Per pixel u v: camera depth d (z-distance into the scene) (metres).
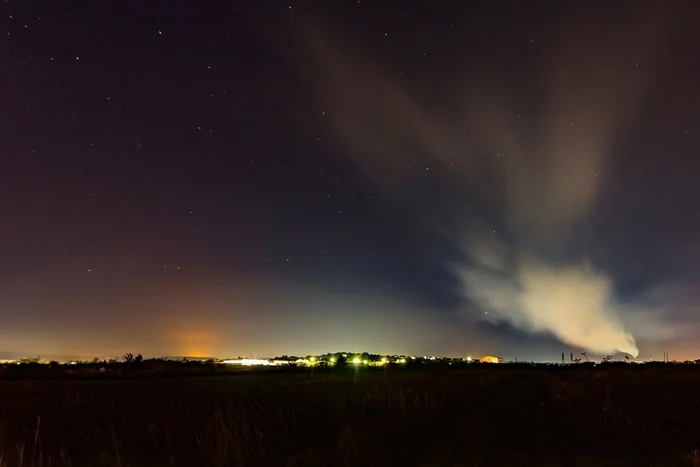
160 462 12.07
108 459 12.03
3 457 12.53
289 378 48.00
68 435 16.31
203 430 15.46
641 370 78.69
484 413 21.95
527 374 62.81
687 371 73.19
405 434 15.42
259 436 14.36
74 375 54.03
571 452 13.13
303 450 13.40
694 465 11.52
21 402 25.19
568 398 26.22
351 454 12.19
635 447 13.81
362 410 19.83
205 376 53.81
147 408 22.91
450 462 11.85
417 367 88.25
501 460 12.08
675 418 19.62
